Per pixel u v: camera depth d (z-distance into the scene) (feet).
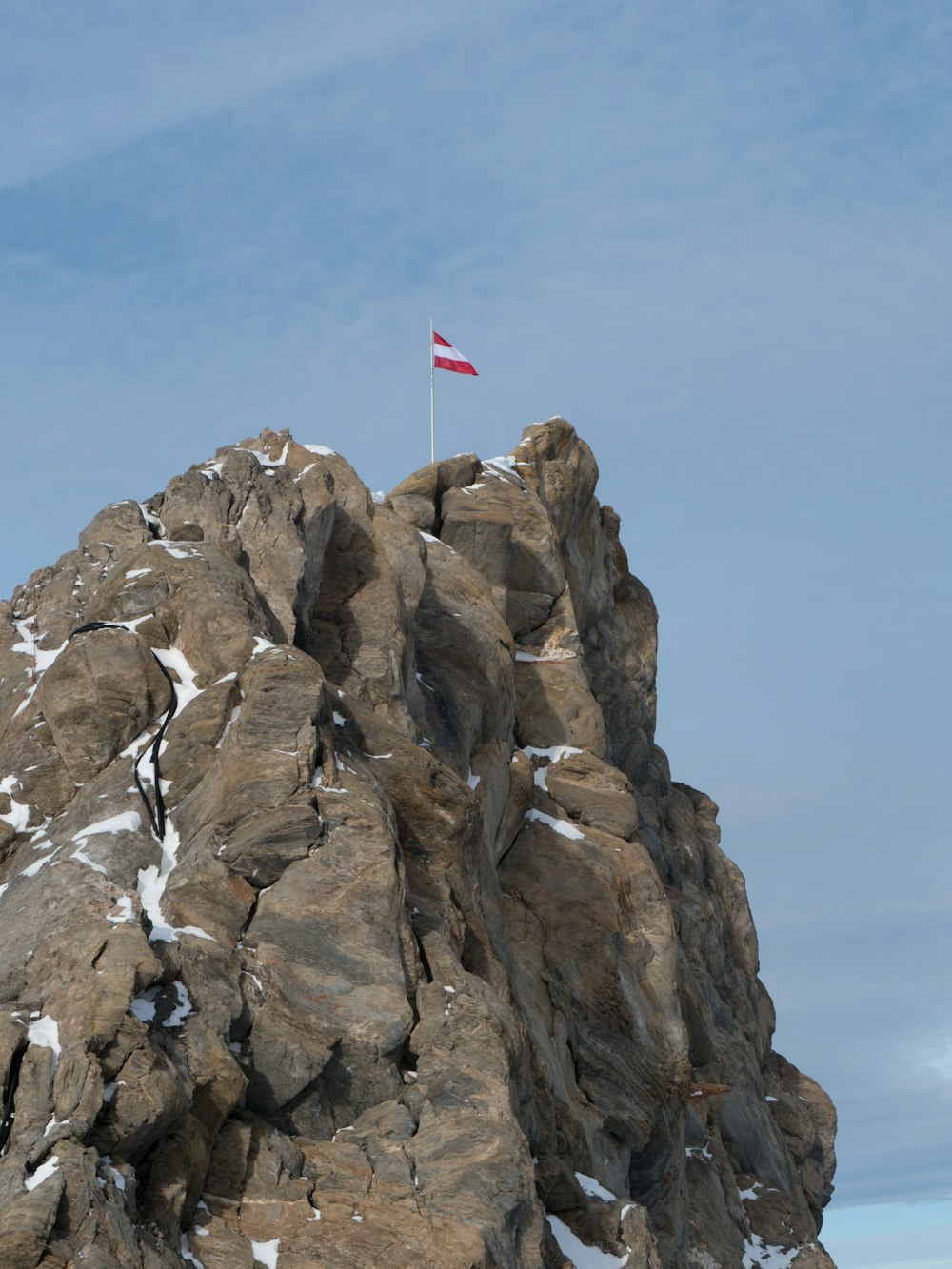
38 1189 71.31
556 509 181.37
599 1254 101.40
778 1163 177.06
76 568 125.59
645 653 202.18
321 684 102.68
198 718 104.73
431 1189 87.15
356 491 138.62
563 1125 119.44
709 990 180.34
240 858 96.12
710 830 214.28
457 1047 94.38
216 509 124.98
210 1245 78.89
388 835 98.99
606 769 153.58
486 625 146.51
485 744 139.23
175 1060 83.56
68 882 93.86
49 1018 81.25
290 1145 86.43
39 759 108.47
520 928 136.36
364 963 94.84
